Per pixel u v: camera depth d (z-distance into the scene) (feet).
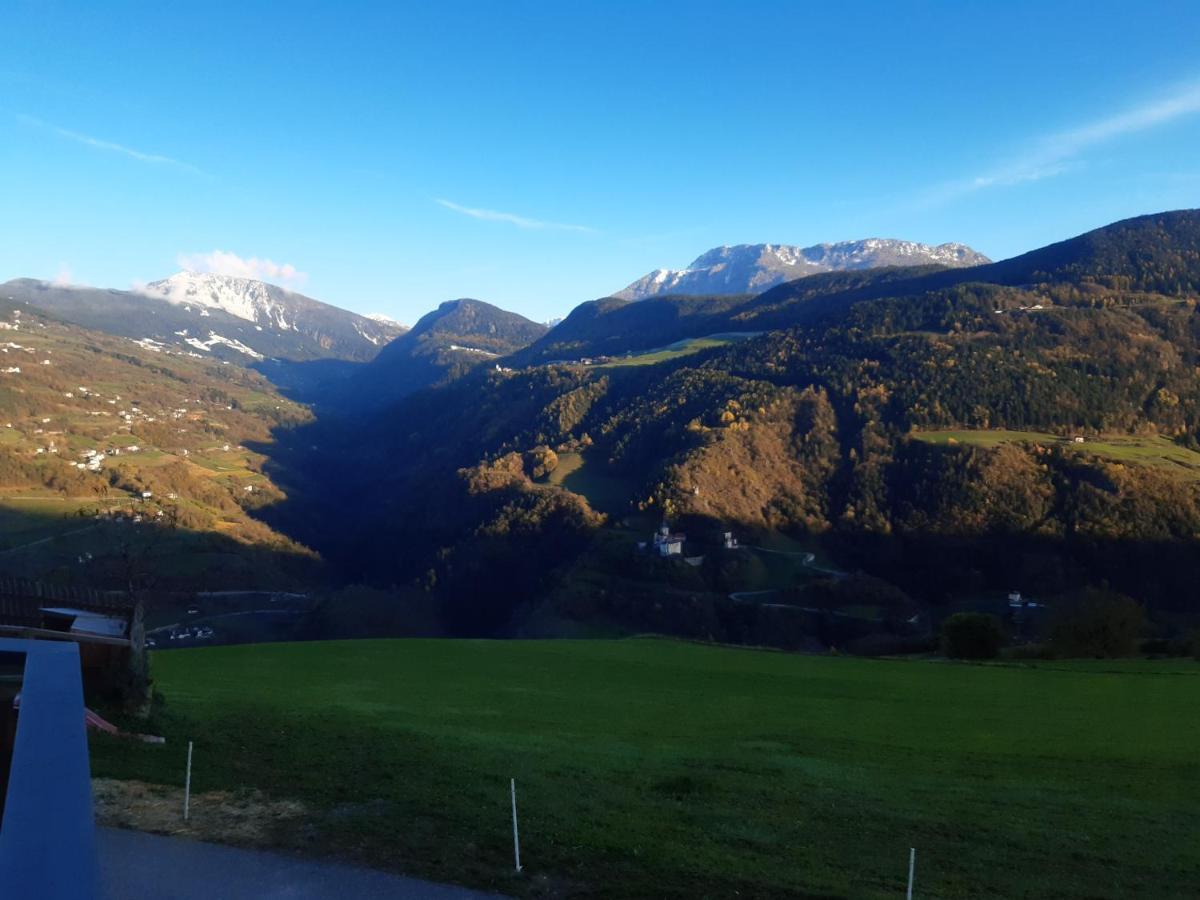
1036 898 32.58
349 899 25.66
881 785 51.90
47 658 23.16
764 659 139.33
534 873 28.76
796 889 29.19
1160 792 53.78
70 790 15.24
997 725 80.23
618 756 55.42
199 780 37.63
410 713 69.26
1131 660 149.07
